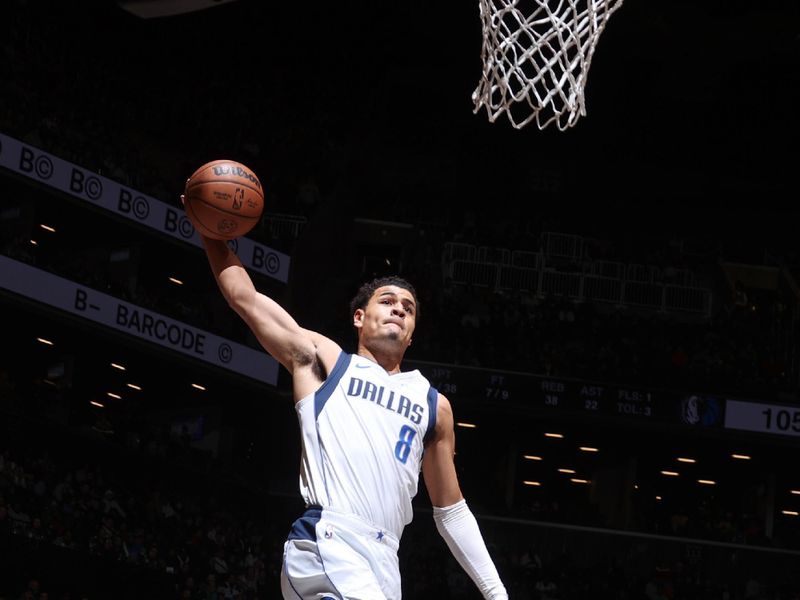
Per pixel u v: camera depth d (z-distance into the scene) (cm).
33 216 2411
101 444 2378
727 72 3325
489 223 3291
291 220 2872
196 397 2802
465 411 2794
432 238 3158
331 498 347
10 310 2327
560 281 3036
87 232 2559
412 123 3397
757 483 2986
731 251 3278
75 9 2683
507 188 3372
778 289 3225
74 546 2088
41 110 2445
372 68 3375
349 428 353
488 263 3039
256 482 2714
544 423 2880
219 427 2809
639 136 3441
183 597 2178
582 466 2984
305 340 371
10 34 2525
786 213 3409
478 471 2952
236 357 2642
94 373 2608
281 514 2756
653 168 3431
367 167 3331
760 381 2831
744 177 3434
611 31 3064
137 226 2509
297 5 3180
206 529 2477
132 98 2789
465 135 3406
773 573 2791
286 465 2777
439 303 2912
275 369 2709
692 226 3409
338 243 3100
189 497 2583
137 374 2656
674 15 2959
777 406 2792
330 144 3170
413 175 3356
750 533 2819
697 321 3053
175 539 2350
